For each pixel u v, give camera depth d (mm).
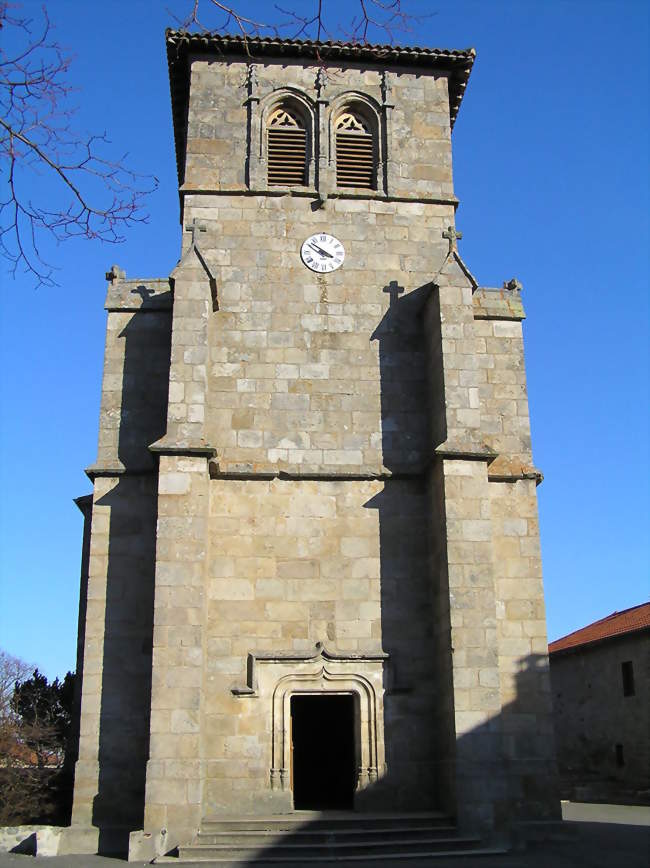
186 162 24594
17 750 24766
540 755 20922
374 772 20219
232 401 22484
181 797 18359
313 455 22266
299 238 24109
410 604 21438
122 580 21359
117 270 23938
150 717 18891
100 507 21859
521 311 24391
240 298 23391
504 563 22203
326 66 25906
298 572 21359
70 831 19359
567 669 45719
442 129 25719
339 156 25312
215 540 21328
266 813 19516
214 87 25359
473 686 19625
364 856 17484
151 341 23375
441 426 21781
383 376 23141
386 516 22000
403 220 24609
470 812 18812
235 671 20500
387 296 23844
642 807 33062
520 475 22828
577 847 19016
